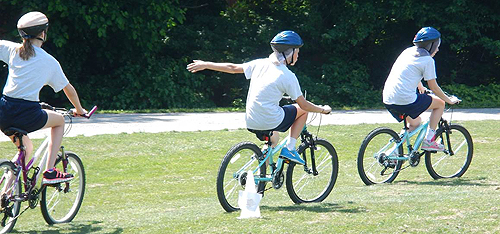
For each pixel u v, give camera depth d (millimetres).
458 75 70375
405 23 68062
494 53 66438
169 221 15766
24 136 15695
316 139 19375
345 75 64688
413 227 14125
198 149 31750
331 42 66875
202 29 66125
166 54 64938
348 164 28719
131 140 33219
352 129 39062
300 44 17094
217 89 65375
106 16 55562
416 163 23406
